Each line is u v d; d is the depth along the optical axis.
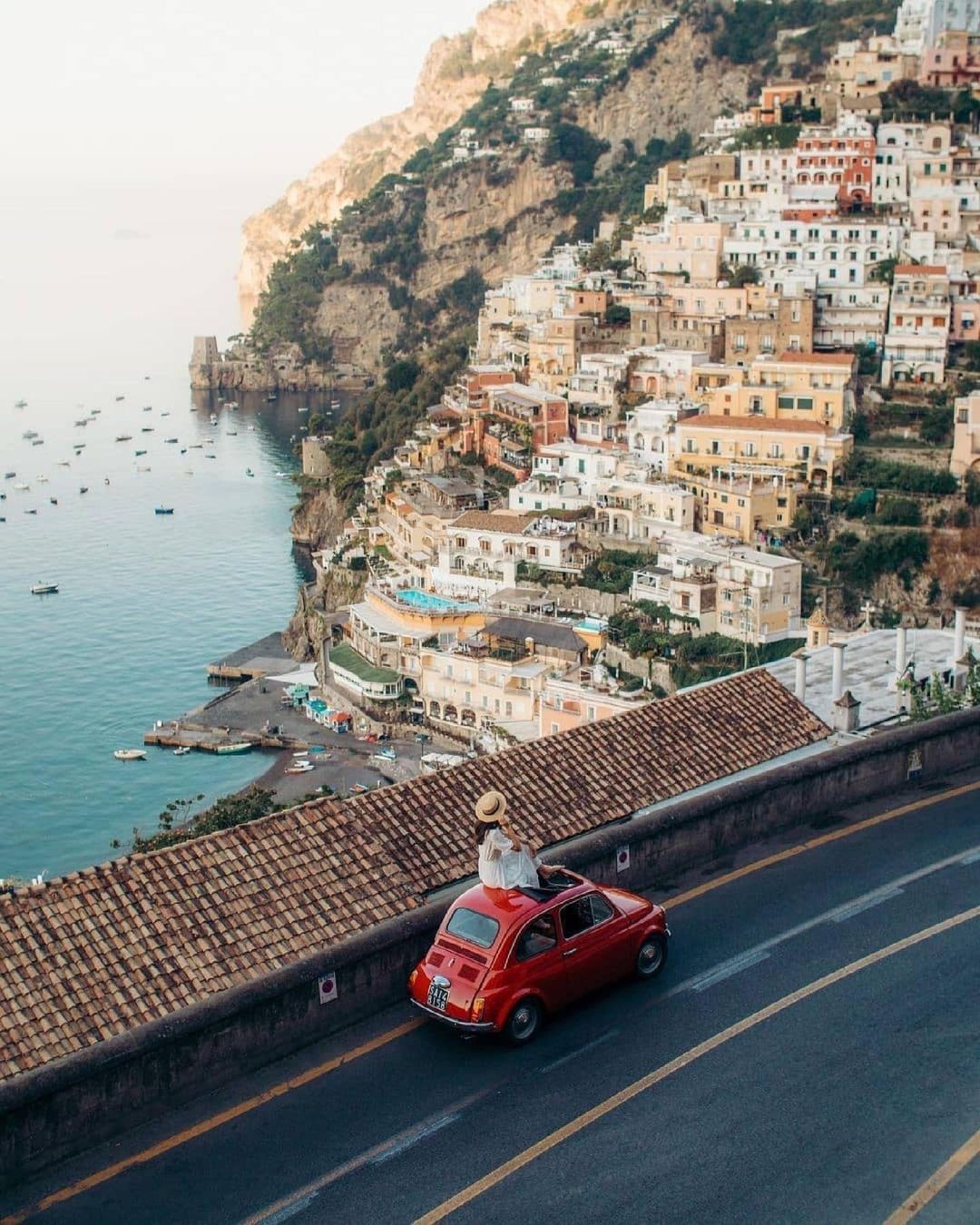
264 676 178.12
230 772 149.00
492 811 25.00
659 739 38.34
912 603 164.88
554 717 131.00
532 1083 22.97
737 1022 24.50
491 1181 20.48
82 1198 20.72
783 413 184.25
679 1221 19.41
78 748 157.00
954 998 25.06
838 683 47.03
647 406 190.38
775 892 29.59
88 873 30.22
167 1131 22.22
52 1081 21.52
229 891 30.45
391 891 31.30
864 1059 23.23
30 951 28.55
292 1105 22.73
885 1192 19.86
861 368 195.75
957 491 170.00
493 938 24.08
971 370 194.88
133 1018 27.75
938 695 45.34
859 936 27.47
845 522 169.62
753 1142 21.09
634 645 151.00
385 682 159.38
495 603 164.75
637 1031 24.33
